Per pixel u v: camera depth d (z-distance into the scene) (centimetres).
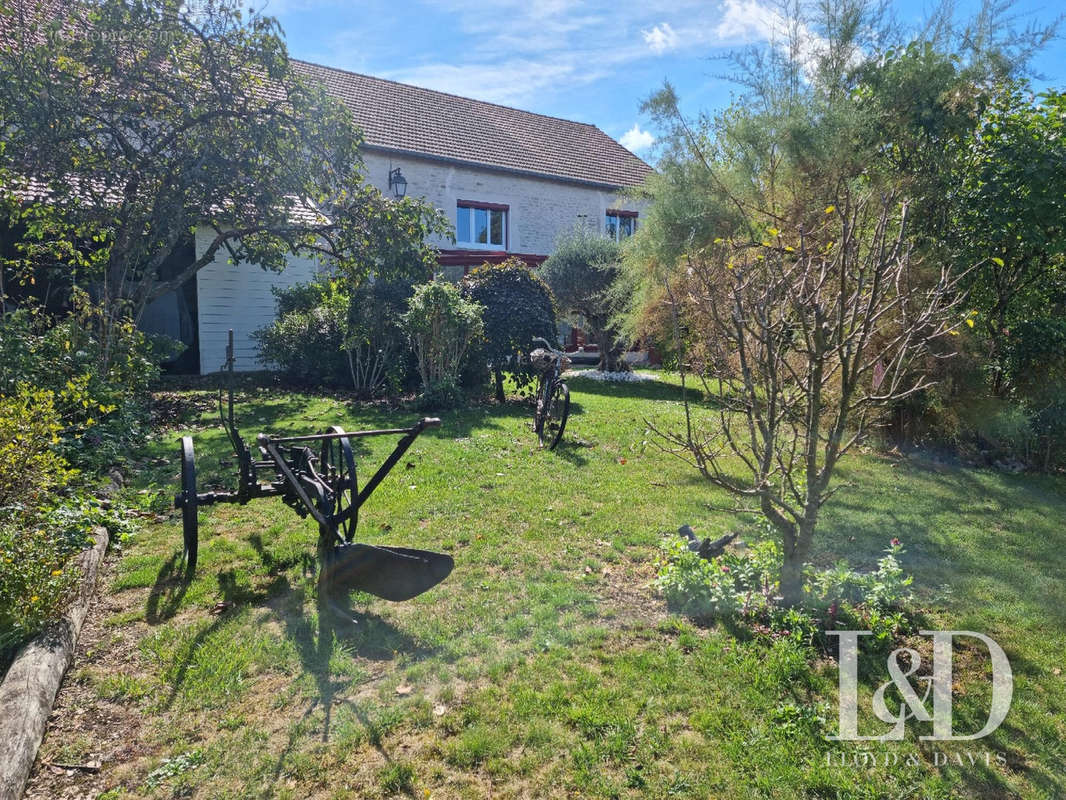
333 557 371
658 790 256
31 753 260
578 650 350
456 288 1143
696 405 1167
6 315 748
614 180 2312
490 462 716
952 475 739
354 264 1131
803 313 365
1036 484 716
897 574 420
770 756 273
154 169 987
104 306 880
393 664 337
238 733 285
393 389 1163
